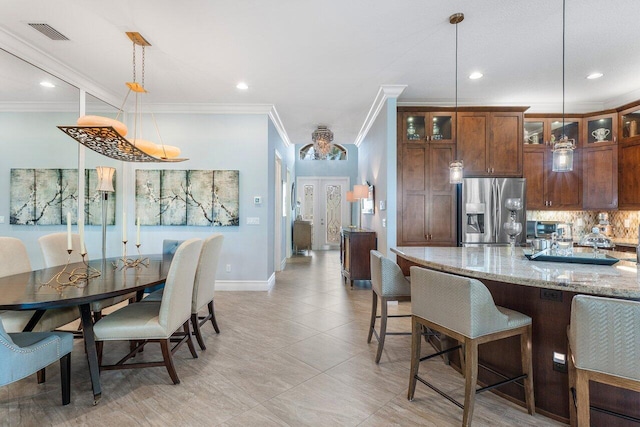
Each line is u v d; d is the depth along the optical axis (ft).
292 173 27.73
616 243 12.98
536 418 5.83
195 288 8.61
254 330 10.15
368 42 9.31
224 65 10.78
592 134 14.55
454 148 13.84
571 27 8.61
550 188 14.74
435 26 8.51
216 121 15.06
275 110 15.69
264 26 8.45
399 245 13.71
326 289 15.44
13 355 5.04
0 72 9.91
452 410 6.11
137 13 7.87
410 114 13.85
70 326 10.52
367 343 9.22
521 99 14.35
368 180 18.97
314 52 9.90
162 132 14.99
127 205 14.96
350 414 5.98
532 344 6.12
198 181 14.93
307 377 7.30
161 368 7.75
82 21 8.23
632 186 13.35
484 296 5.35
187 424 5.68
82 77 11.64
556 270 5.83
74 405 6.24
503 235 13.41
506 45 9.56
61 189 11.86
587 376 4.42
